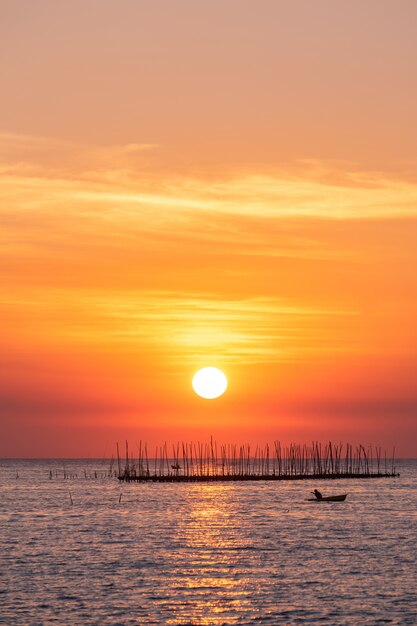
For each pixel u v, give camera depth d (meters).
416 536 141.00
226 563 110.06
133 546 127.81
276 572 102.88
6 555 117.62
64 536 141.88
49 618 79.88
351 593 90.56
